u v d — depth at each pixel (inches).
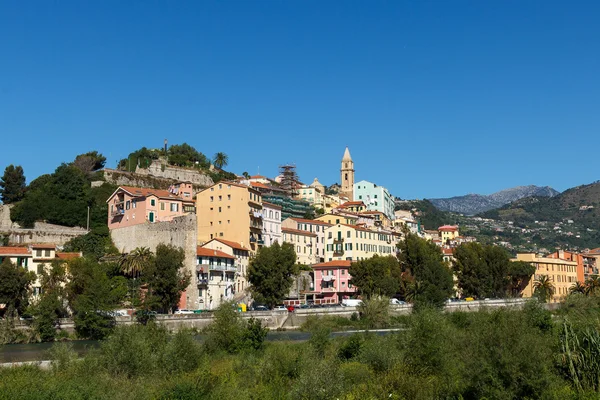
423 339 2723.9
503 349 2106.3
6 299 4416.8
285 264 5738.2
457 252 7381.9
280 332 4955.7
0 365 2778.1
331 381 2329.0
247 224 6845.5
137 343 2832.2
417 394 2308.1
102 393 2290.8
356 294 7042.3
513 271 7559.1
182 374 2635.3
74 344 4104.3
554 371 2326.5
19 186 7829.7
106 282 4753.9
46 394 2182.6
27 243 6363.2
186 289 5521.7
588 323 2704.2
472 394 2192.4
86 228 7130.9
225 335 3580.2
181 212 6855.3
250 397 2393.0
